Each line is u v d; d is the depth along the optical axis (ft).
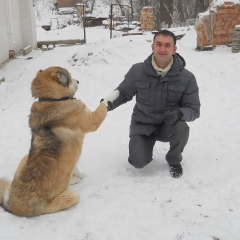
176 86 12.71
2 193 11.41
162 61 12.32
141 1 111.45
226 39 34.76
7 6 43.73
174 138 13.07
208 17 33.58
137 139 13.32
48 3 146.00
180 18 95.35
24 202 10.64
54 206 11.09
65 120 11.37
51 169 10.69
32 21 52.08
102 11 124.98
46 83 11.39
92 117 12.15
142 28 63.98
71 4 134.51
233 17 34.01
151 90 12.90
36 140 11.16
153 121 13.34
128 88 13.30
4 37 42.80
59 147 10.93
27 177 10.68
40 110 11.36
